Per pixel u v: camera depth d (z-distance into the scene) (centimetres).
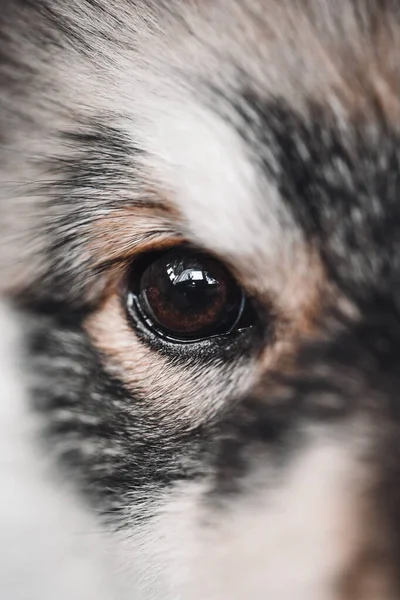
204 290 23
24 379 24
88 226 23
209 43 23
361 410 21
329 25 23
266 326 22
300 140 22
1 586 25
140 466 23
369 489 20
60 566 24
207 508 22
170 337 23
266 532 21
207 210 22
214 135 23
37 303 24
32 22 25
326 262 22
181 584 22
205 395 23
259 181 22
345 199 22
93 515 24
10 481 24
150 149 23
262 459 22
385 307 22
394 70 22
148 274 23
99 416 23
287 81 22
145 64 24
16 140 24
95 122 24
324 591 20
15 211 24
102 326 23
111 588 24
